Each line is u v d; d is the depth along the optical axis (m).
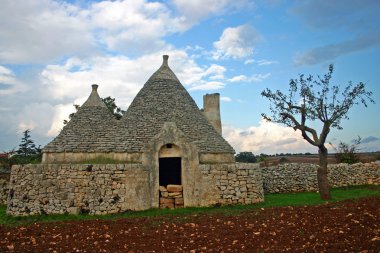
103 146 17.67
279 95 18.42
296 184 22.58
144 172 15.78
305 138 17.73
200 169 16.22
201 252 8.58
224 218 12.88
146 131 18.45
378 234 9.38
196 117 20.20
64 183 15.10
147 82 21.64
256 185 16.83
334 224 10.86
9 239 10.29
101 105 20.61
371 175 23.94
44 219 14.12
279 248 8.58
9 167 26.03
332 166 23.48
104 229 11.56
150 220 13.02
